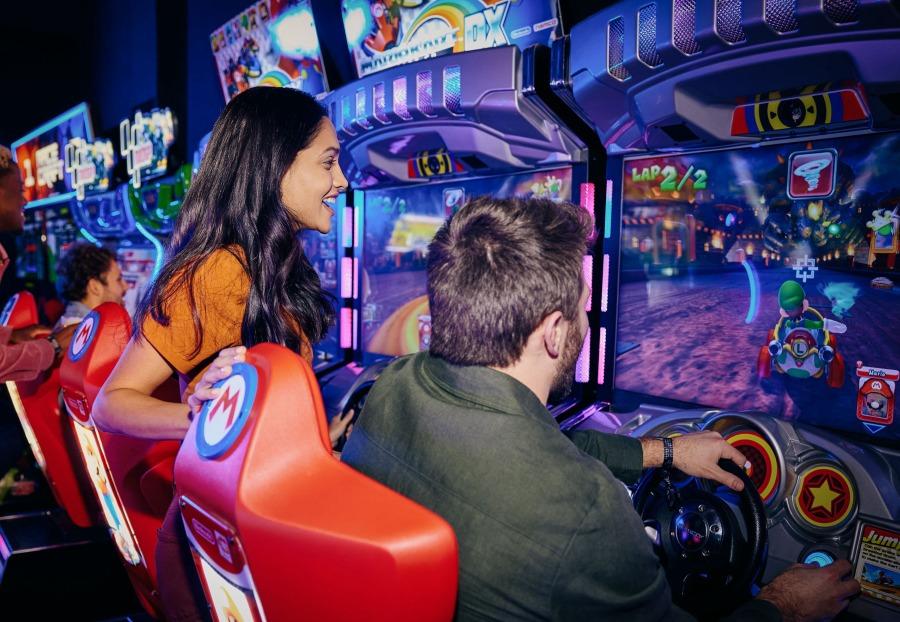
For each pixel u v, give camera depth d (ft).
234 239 3.27
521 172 6.77
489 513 2.20
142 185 14.39
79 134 16.42
